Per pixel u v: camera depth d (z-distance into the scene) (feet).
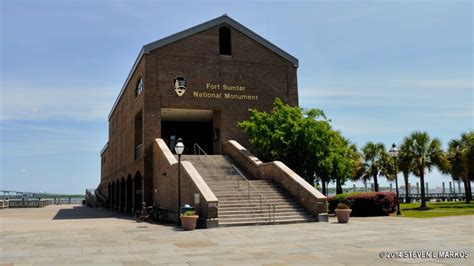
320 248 36.96
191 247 39.04
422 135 112.16
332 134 82.94
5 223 71.46
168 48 91.91
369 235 45.27
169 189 72.33
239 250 36.81
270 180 75.66
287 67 103.30
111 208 145.38
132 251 37.09
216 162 86.89
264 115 86.07
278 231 50.52
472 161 129.08
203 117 108.47
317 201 61.93
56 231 55.21
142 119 92.43
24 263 31.78
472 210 90.33
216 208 56.08
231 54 98.12
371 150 149.48
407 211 90.74
